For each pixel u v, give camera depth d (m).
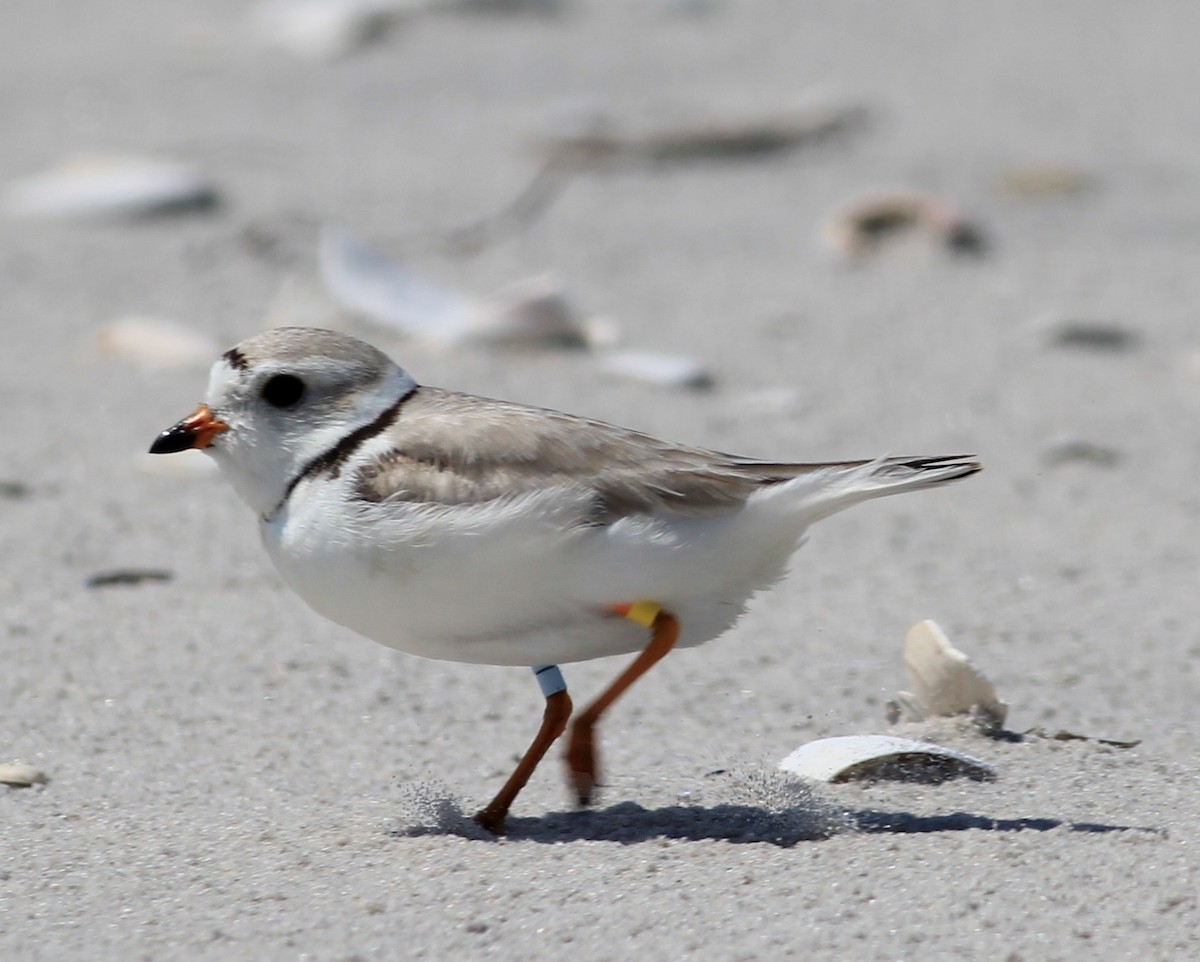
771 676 8.97
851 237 18.17
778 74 24.72
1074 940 5.59
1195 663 9.05
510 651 6.54
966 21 27.88
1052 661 9.12
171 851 6.56
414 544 6.25
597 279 17.19
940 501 12.05
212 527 11.12
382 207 19.28
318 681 8.76
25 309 15.98
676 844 6.46
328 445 6.55
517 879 6.13
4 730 8.06
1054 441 12.83
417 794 6.88
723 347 15.28
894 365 14.88
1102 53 25.86
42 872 6.36
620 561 6.23
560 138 21.08
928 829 6.64
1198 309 16.28
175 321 15.64
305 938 5.70
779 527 6.42
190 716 8.28
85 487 11.78
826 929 5.67
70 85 24.33
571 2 28.50
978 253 18.11
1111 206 19.61
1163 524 11.48
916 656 8.13
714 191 20.39
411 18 27.09
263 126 22.47
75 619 9.52
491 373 14.22
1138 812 6.81
